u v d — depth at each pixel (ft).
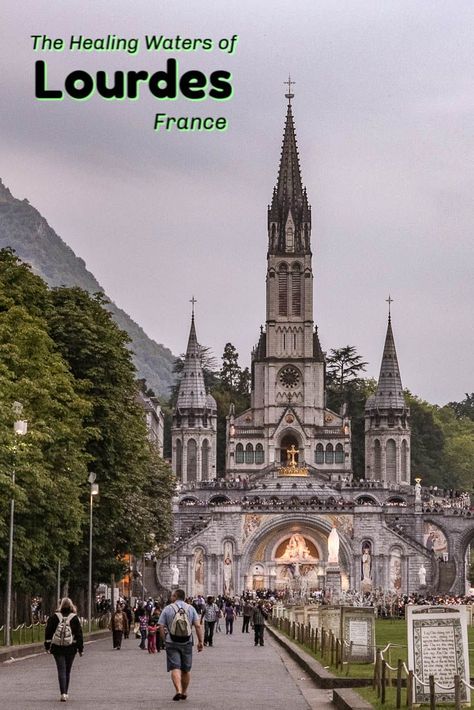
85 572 491.31
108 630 469.57
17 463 353.51
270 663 301.43
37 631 399.44
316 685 234.79
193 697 208.23
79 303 487.61
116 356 474.49
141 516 524.52
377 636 422.00
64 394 407.64
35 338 402.72
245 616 542.98
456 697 169.48
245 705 195.93
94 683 233.96
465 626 187.11
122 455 478.59
